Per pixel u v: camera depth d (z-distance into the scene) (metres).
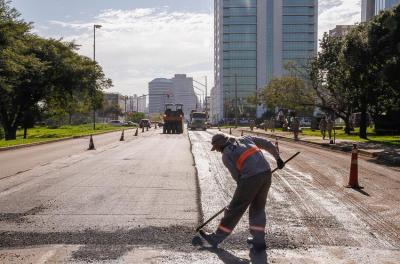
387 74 26.52
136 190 11.29
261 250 6.42
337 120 102.31
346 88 36.47
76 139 38.41
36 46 45.09
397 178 13.91
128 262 5.88
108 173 14.48
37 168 15.88
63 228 7.57
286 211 8.99
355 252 6.38
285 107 62.16
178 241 6.83
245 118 135.50
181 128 52.78
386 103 39.62
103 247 6.51
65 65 46.47
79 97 51.78
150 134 49.09
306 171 15.30
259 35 146.38
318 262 5.93
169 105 54.88
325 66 43.22
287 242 6.82
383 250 6.48
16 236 7.07
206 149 25.08
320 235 7.24
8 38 32.44
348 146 26.50
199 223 7.93
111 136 43.97
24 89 44.41
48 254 6.19
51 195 10.59
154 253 6.25
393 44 26.86
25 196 10.45
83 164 17.19
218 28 157.62
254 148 6.52
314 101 52.78
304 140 33.56
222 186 11.95
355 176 12.02
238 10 147.00
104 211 8.88
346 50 29.69
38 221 8.05
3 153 23.44
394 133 44.72
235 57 147.62
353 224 7.98
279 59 146.00
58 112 54.38
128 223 7.93
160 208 9.17
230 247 6.54
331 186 12.16
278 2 145.50
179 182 12.60
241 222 7.90
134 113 129.12
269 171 6.48
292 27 146.62
